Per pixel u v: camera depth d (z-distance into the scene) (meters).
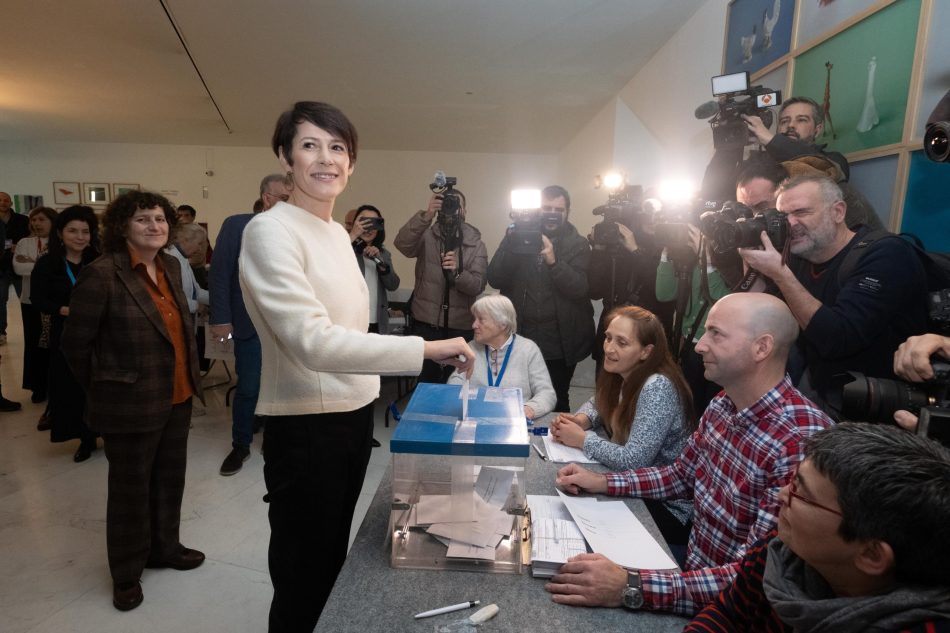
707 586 0.87
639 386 1.56
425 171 7.85
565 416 1.63
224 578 1.93
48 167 7.77
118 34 3.65
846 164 1.66
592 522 1.09
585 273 2.76
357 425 1.17
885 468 0.56
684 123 3.24
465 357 1.04
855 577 0.60
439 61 3.98
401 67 4.16
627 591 0.86
